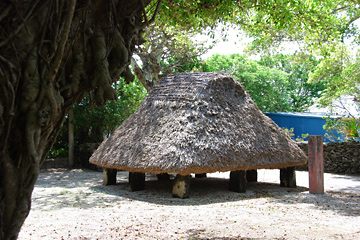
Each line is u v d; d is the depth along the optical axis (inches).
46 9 76.2
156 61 520.4
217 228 175.6
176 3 188.9
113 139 319.0
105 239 158.4
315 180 289.7
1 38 70.0
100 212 219.9
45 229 176.7
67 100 84.8
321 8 317.1
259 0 228.8
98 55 85.3
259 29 333.7
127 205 243.6
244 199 263.3
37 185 352.8
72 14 74.3
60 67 79.2
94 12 86.0
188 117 277.9
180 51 546.6
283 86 1070.4
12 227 70.3
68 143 594.6
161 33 502.6
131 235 164.6
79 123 535.2
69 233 168.7
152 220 195.3
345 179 402.3
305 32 370.6
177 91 313.7
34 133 72.4
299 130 745.6
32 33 74.0
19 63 71.7
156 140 272.1
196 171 245.3
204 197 273.0
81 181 386.0
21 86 72.2
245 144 279.3
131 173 305.9
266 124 323.0
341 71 503.5
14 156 74.0
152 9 193.6
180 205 241.8
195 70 611.8
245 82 998.4
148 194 290.2
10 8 71.0
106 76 85.4
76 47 82.6
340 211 217.5
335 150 485.4
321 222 188.4
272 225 181.5
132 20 95.4
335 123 510.9
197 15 201.8
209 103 294.4
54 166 546.6
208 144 258.7
